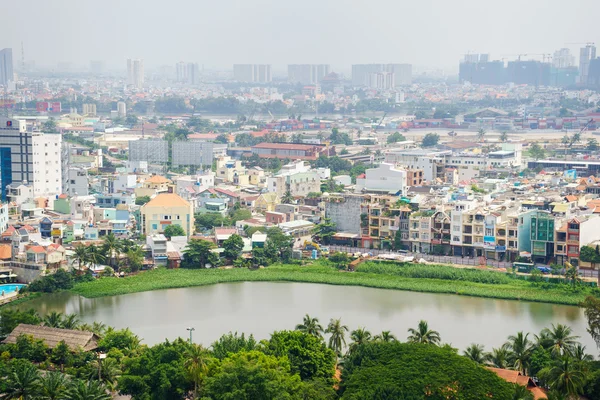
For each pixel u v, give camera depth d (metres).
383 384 165.88
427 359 176.75
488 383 166.38
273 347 193.88
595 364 190.88
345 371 188.50
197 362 178.75
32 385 176.25
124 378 180.00
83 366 195.62
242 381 169.38
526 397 163.00
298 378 176.75
